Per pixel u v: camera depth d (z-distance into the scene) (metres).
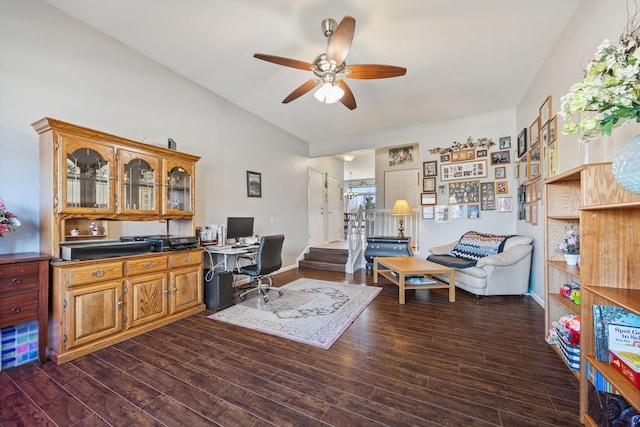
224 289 3.36
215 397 1.70
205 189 3.95
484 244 4.24
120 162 2.61
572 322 1.95
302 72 3.42
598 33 2.02
